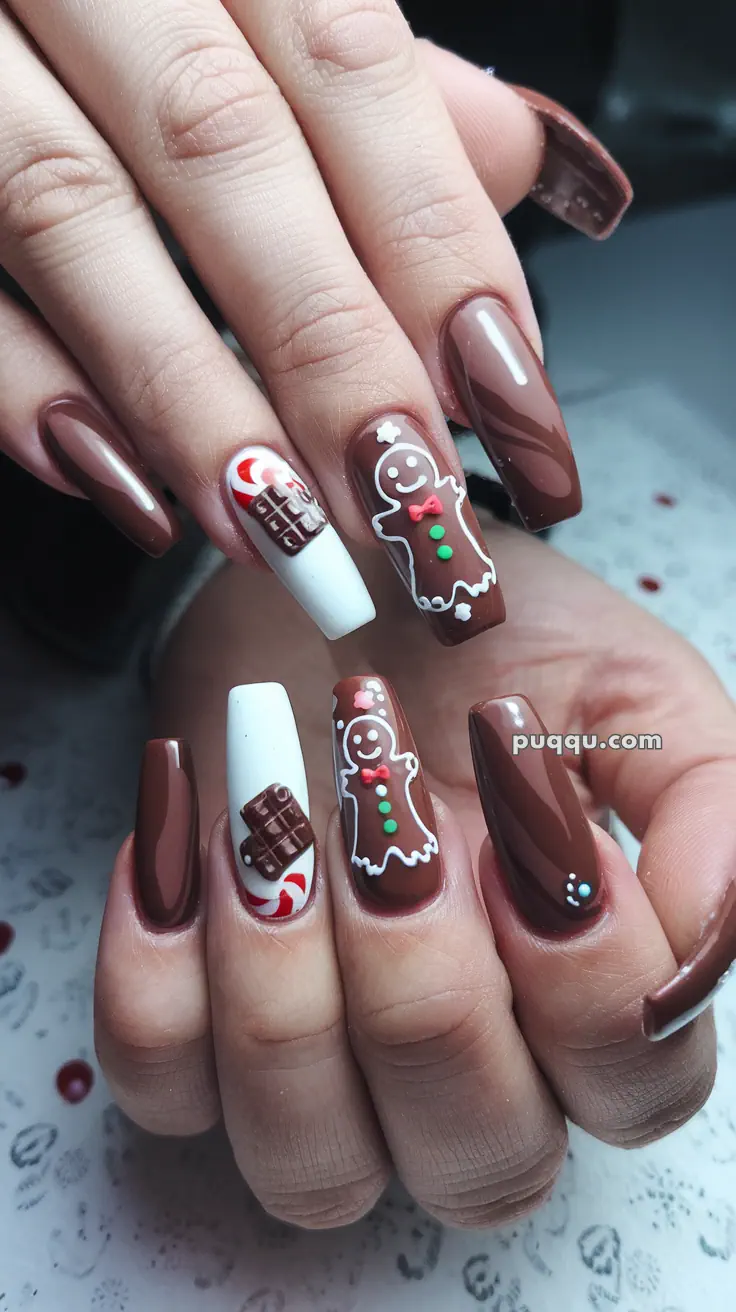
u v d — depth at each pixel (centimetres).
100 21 59
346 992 63
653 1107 65
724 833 66
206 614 96
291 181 61
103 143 61
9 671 104
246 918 64
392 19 63
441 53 80
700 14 141
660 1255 76
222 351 62
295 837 64
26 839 94
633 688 82
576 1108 66
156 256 61
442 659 88
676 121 150
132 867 67
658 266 147
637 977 62
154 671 101
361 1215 71
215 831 66
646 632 85
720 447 132
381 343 62
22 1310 72
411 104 63
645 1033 62
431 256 63
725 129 151
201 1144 79
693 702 81
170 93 59
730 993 89
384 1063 62
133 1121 76
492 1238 76
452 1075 61
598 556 120
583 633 86
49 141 59
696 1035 65
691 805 70
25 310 64
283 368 62
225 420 62
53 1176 78
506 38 135
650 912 63
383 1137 67
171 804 65
